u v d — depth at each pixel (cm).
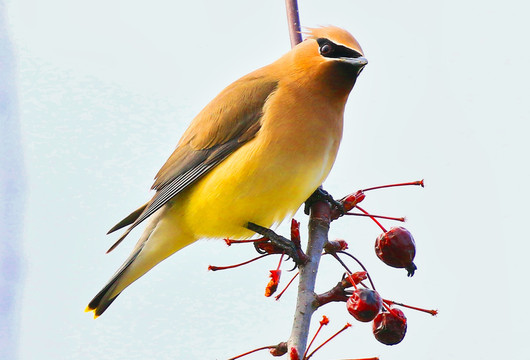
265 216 863
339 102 853
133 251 924
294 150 834
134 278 914
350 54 841
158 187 924
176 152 924
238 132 873
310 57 857
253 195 848
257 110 868
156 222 928
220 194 861
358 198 661
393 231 643
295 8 896
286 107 845
